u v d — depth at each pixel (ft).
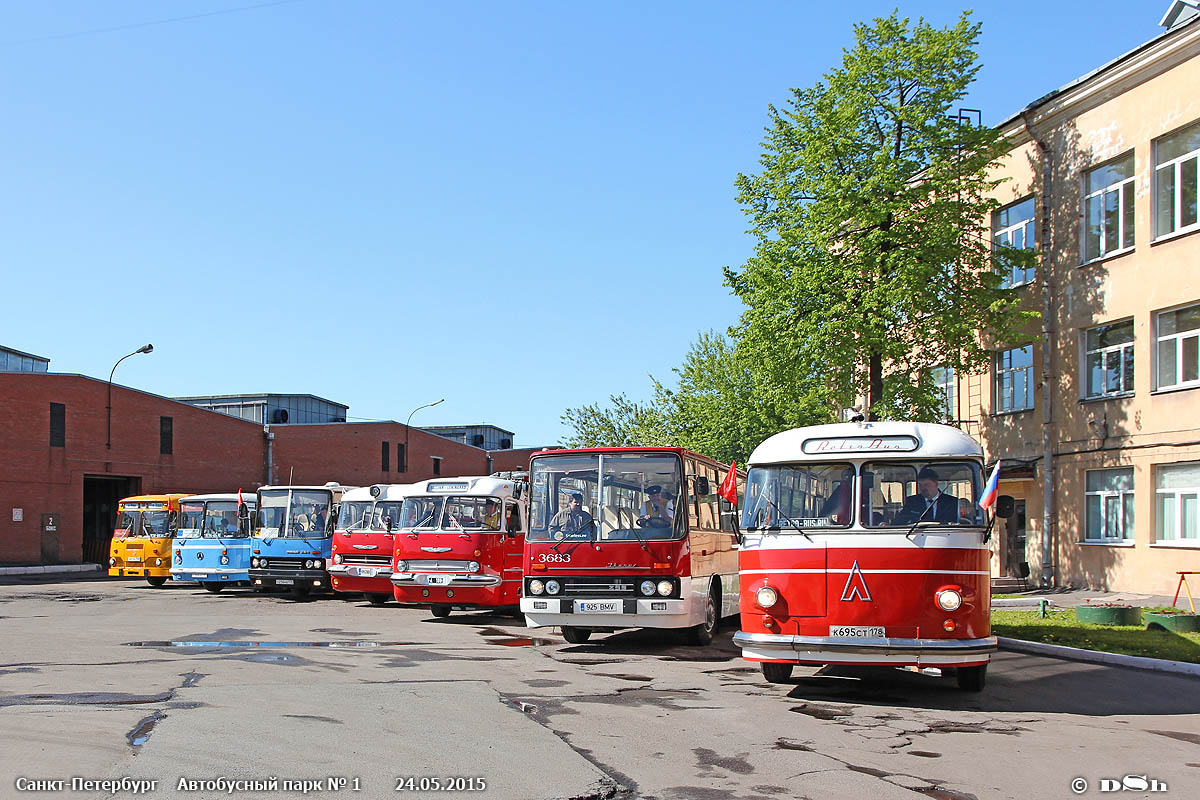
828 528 35.78
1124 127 82.58
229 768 23.91
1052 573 88.28
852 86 87.35
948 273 89.10
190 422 172.24
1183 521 76.64
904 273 82.74
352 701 33.47
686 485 51.80
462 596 66.59
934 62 86.12
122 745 26.00
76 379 153.28
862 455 36.58
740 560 37.60
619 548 50.49
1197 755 27.71
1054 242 89.81
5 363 185.16
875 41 87.92
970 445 36.58
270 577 86.69
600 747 27.17
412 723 29.81
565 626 51.24
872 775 24.76
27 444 146.41
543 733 28.78
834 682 40.14
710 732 29.58
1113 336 84.12
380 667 42.80
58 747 25.61
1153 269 79.46
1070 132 88.22
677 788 23.17
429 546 67.41
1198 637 54.75
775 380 90.27
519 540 69.62
